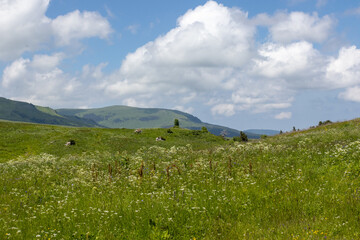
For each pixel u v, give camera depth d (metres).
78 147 62.38
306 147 18.06
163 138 75.50
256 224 7.18
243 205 8.34
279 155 16.81
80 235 6.49
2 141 62.03
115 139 70.69
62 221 7.47
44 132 72.81
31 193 11.28
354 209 7.42
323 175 11.33
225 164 15.27
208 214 7.75
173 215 7.48
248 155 18.27
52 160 24.61
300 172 11.77
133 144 67.44
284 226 6.77
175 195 9.23
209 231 6.71
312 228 6.43
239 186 10.53
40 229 7.03
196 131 87.31
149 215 7.45
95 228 6.91
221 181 11.41
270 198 9.02
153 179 12.05
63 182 13.37
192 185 11.10
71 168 17.66
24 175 15.69
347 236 5.94
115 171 14.74
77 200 9.73
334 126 41.72
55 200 10.29
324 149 16.23
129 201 8.92
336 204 7.93
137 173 13.01
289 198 8.77
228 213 7.95
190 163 16.09
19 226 7.26
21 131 71.44
